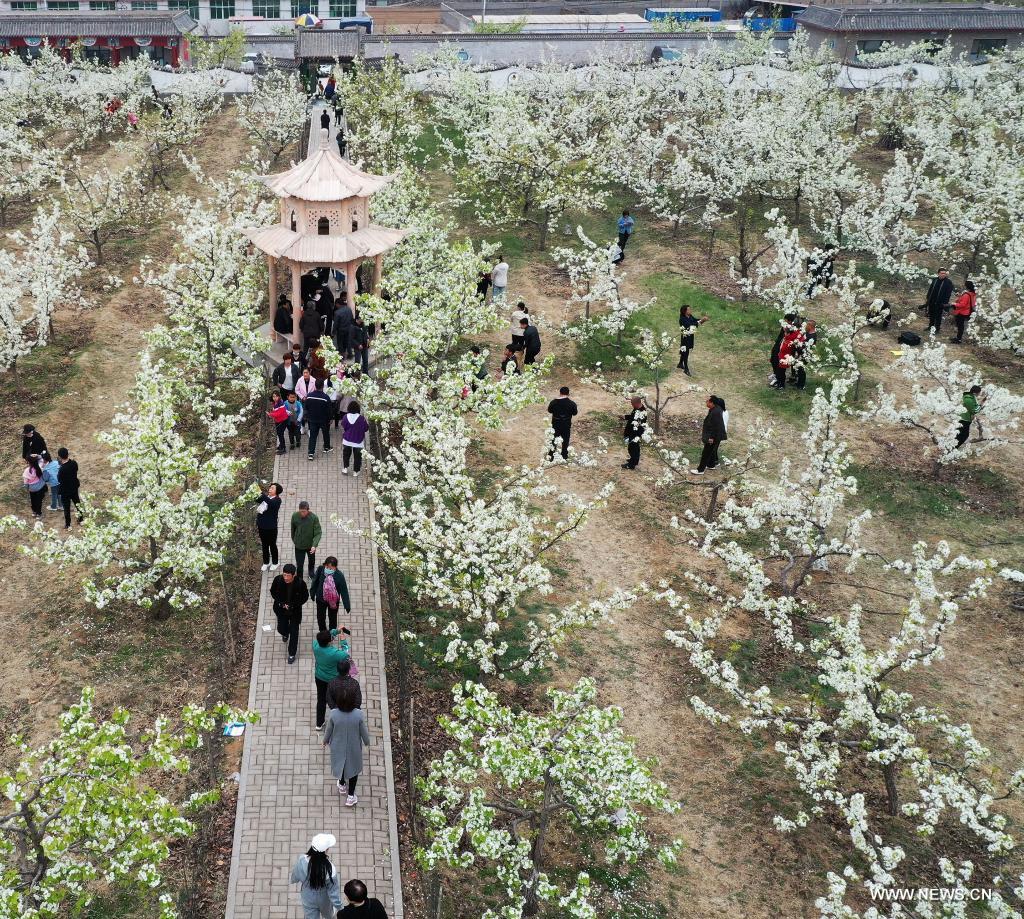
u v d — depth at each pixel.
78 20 62.69
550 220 38.00
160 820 12.03
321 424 23.89
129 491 19.00
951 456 24.47
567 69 55.12
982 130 37.75
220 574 20.19
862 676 15.07
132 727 16.84
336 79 47.00
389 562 19.05
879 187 42.56
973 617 20.62
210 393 25.45
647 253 37.56
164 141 46.34
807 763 16.98
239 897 13.63
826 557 22.30
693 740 17.61
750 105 43.41
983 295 31.58
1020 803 16.53
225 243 27.77
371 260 34.53
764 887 15.09
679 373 30.02
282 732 16.45
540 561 18.42
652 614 20.59
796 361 28.00
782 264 30.64
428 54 57.19
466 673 18.48
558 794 14.45
